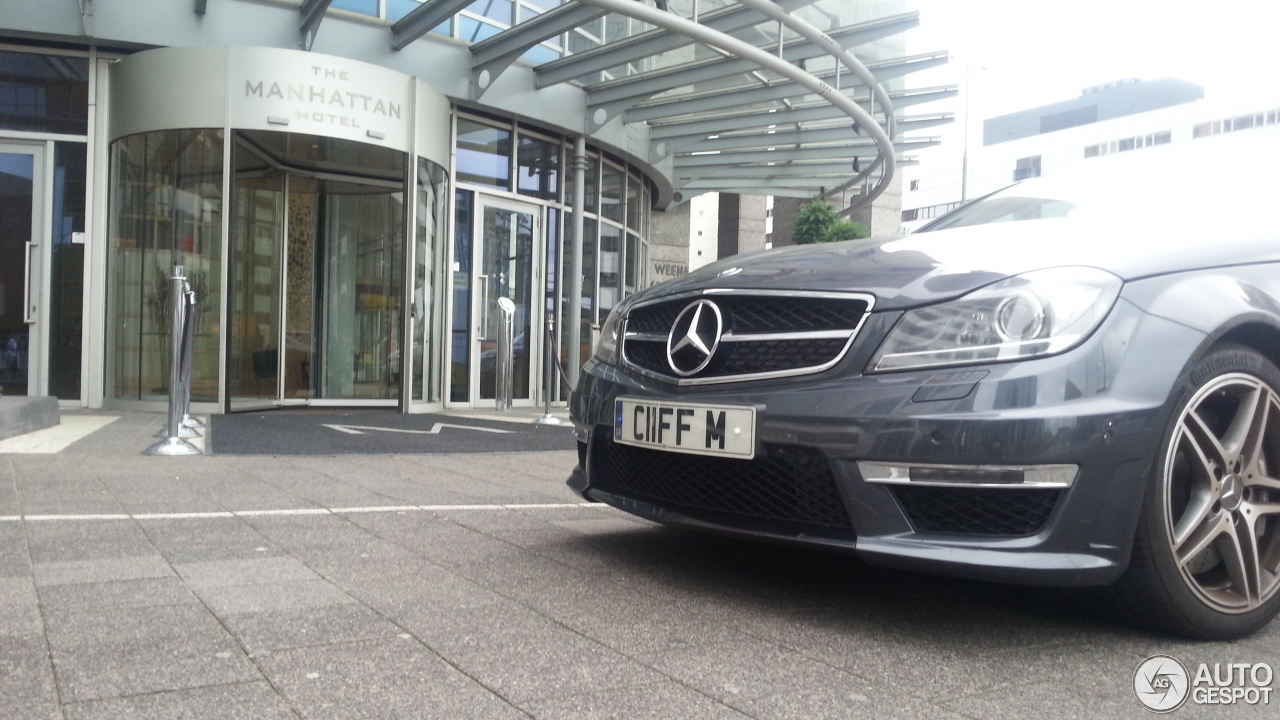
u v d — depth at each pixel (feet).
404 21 29.12
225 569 8.39
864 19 31.19
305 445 19.33
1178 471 6.99
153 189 26.94
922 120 40.88
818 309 7.53
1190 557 6.84
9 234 27.22
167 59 26.13
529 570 8.68
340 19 28.99
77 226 27.40
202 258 26.63
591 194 38.34
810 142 40.47
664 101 36.88
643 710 5.26
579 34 34.76
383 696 5.33
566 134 36.11
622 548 9.82
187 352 20.80
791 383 7.43
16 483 13.30
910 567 6.67
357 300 32.63
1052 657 6.55
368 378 32.45
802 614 7.45
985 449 6.44
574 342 35.96
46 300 27.27
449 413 30.45
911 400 6.75
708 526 7.88
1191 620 6.91
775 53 33.17
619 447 9.00
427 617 7.00
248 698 5.24
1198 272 7.32
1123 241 7.45
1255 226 8.45
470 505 12.44
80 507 11.44
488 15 32.17
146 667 5.73
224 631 6.51
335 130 26.86
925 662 6.35
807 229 57.06
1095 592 7.17
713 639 6.71
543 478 15.69
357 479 14.74
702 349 8.05
